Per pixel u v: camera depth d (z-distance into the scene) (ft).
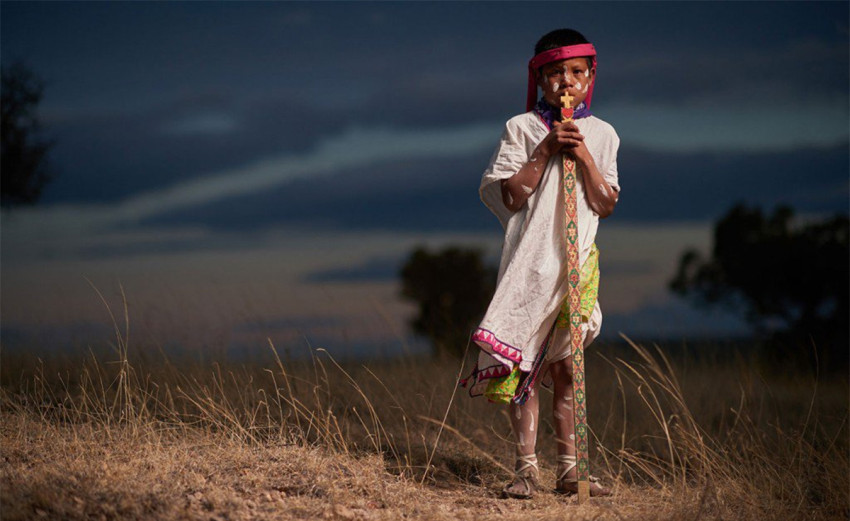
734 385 22.29
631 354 25.20
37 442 14.03
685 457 15.30
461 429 18.61
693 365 24.21
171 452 13.87
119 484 11.80
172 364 19.13
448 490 14.14
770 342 37.83
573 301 13.38
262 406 17.58
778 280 54.49
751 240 58.13
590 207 14.14
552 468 16.10
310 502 12.21
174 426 15.37
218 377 18.47
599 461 16.98
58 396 17.75
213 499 11.65
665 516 12.62
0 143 44.21
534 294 13.55
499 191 14.40
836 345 48.42
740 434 18.13
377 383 20.51
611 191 14.11
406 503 12.80
